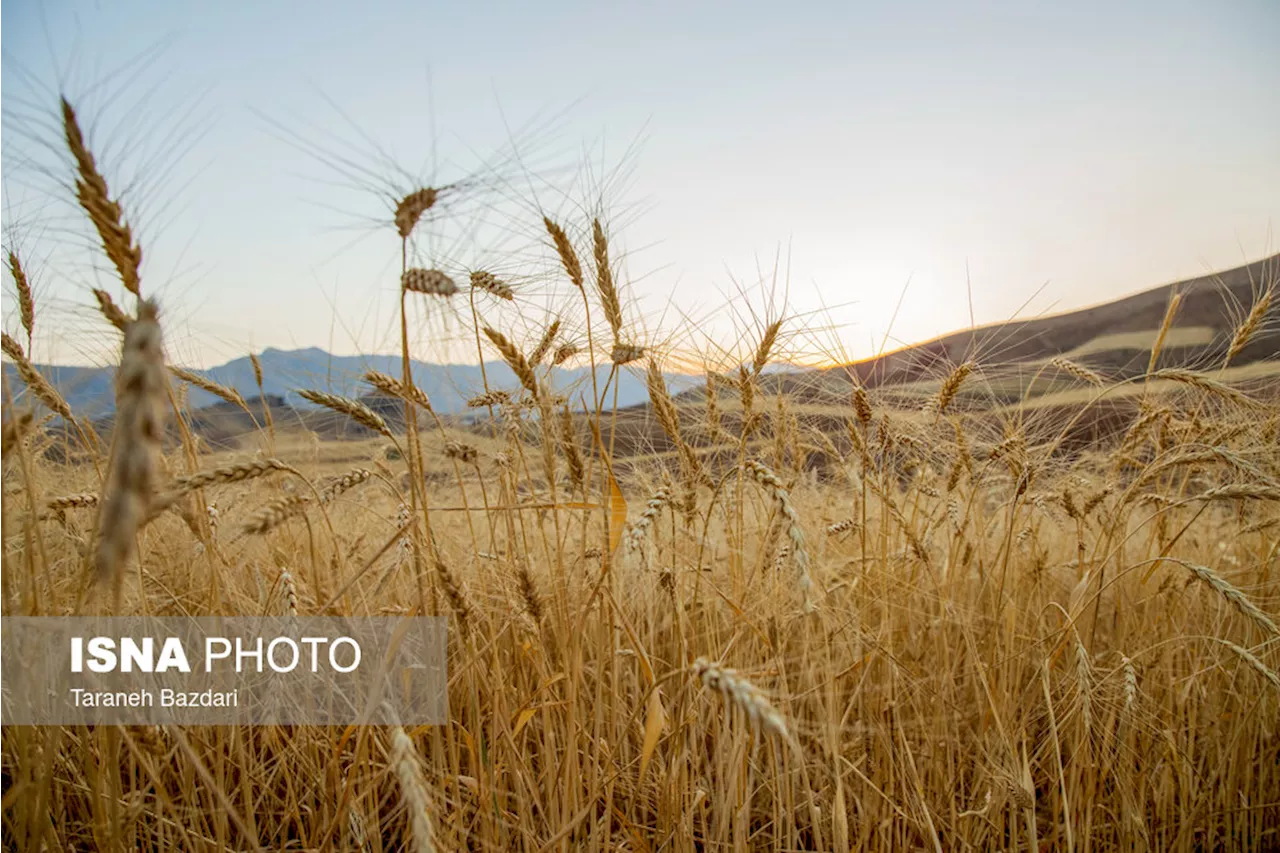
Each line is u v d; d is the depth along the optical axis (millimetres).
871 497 4273
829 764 3328
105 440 2732
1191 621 4289
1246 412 4238
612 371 2898
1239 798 3773
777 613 3379
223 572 3287
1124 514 4012
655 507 2865
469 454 2941
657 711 2531
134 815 2279
